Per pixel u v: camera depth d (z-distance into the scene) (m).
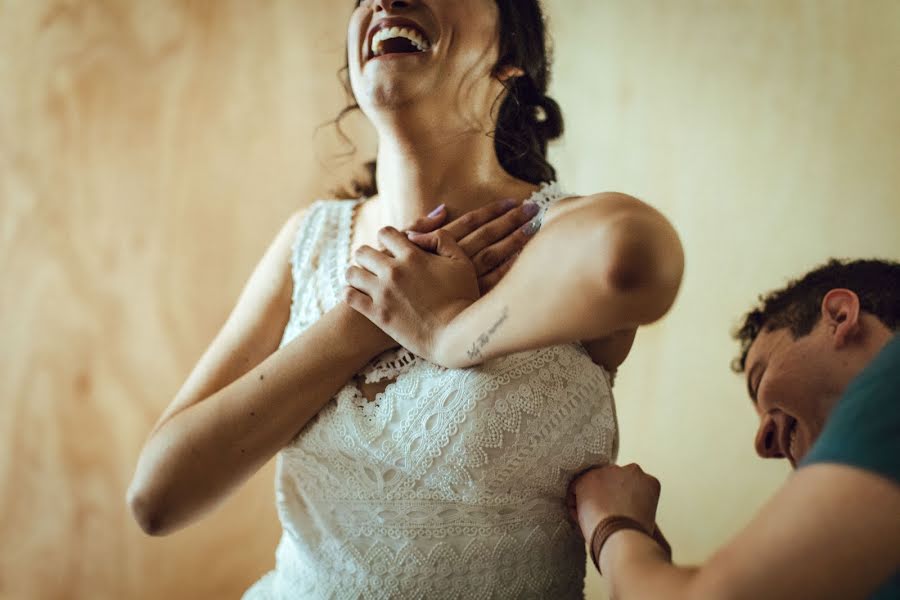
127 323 2.11
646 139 2.29
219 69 2.12
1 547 2.07
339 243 1.21
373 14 1.08
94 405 2.10
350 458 1.07
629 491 0.99
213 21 2.11
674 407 2.32
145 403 2.11
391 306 1.00
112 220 2.10
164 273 2.12
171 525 1.07
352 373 1.05
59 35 2.07
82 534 2.10
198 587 2.14
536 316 0.80
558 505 1.08
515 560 1.06
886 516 0.57
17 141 2.07
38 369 2.09
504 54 1.15
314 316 1.16
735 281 2.32
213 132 2.12
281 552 1.21
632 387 2.33
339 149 2.16
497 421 1.01
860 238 2.33
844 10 2.29
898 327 0.98
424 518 1.05
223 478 1.06
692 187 2.30
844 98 2.31
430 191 1.14
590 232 0.75
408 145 1.10
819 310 1.04
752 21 2.29
